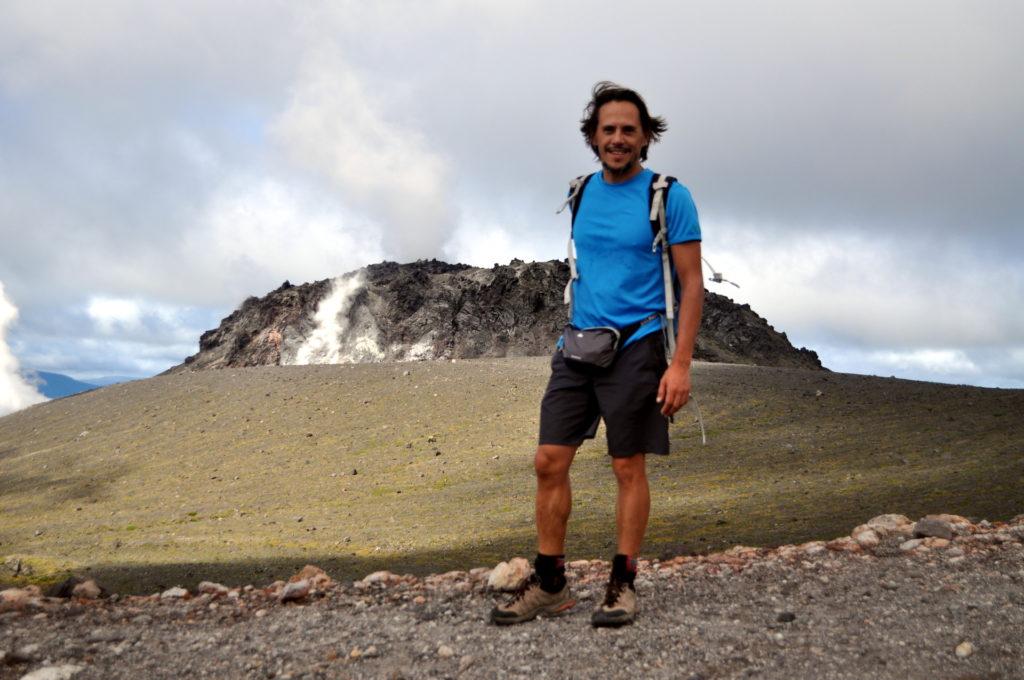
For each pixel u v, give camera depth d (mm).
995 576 3926
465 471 23312
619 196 3717
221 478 25312
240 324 182000
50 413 38406
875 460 19141
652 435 3650
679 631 3389
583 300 3777
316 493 22641
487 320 168750
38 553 16891
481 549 14570
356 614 4000
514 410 29953
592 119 3807
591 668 3041
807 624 3404
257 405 33594
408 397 32719
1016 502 12781
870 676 2844
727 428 24594
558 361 3803
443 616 3904
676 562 5121
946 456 18453
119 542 17906
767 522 13883
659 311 3684
